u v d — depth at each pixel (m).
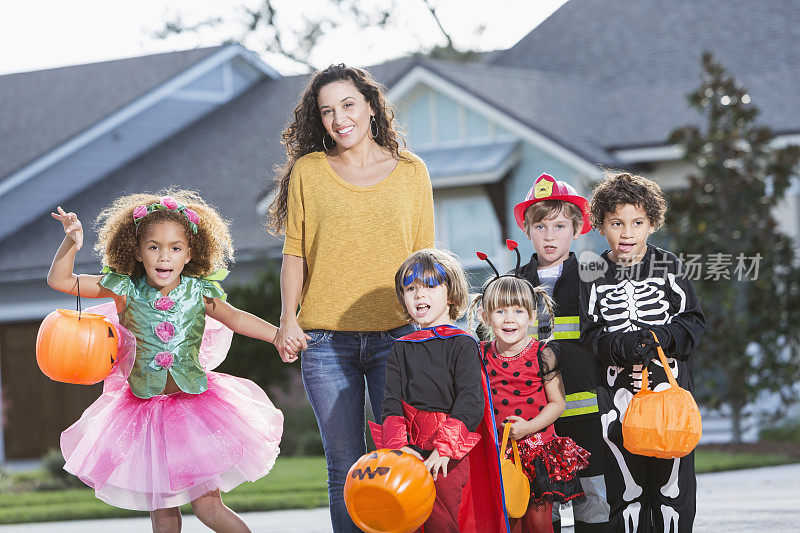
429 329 5.26
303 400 17.80
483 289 5.66
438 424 5.14
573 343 5.70
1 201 21.84
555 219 5.86
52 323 5.54
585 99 20.34
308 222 5.70
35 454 21.53
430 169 18.38
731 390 14.05
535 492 5.49
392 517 4.79
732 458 12.45
